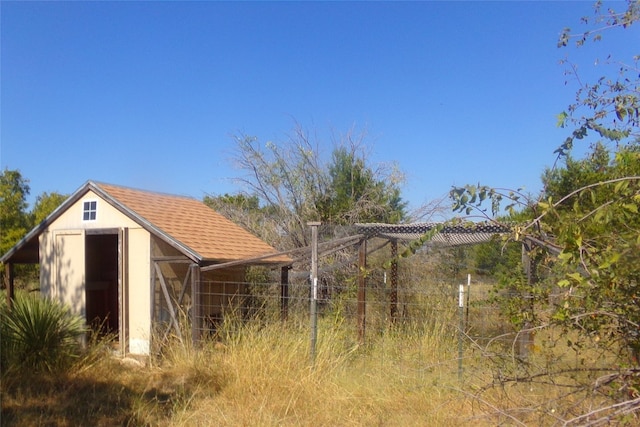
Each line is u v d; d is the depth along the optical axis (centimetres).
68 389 829
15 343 891
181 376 881
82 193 1133
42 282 1173
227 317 1003
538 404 497
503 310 676
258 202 1806
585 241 426
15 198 2264
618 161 428
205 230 1177
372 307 1249
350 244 1123
